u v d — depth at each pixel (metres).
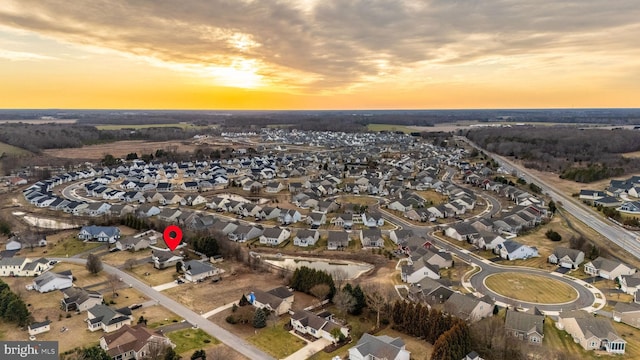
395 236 124.69
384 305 81.38
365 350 65.06
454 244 122.31
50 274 91.81
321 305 84.75
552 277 98.44
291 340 71.94
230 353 67.44
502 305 84.69
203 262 101.88
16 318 75.06
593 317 73.94
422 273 95.44
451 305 79.19
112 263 105.88
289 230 133.25
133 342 67.06
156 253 107.75
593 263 100.44
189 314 80.19
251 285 93.75
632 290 88.69
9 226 130.25
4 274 98.50
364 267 107.94
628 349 68.69
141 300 85.62
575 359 64.94
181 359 65.12
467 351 64.62
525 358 65.19
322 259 112.56
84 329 74.38
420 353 67.88
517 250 110.12
